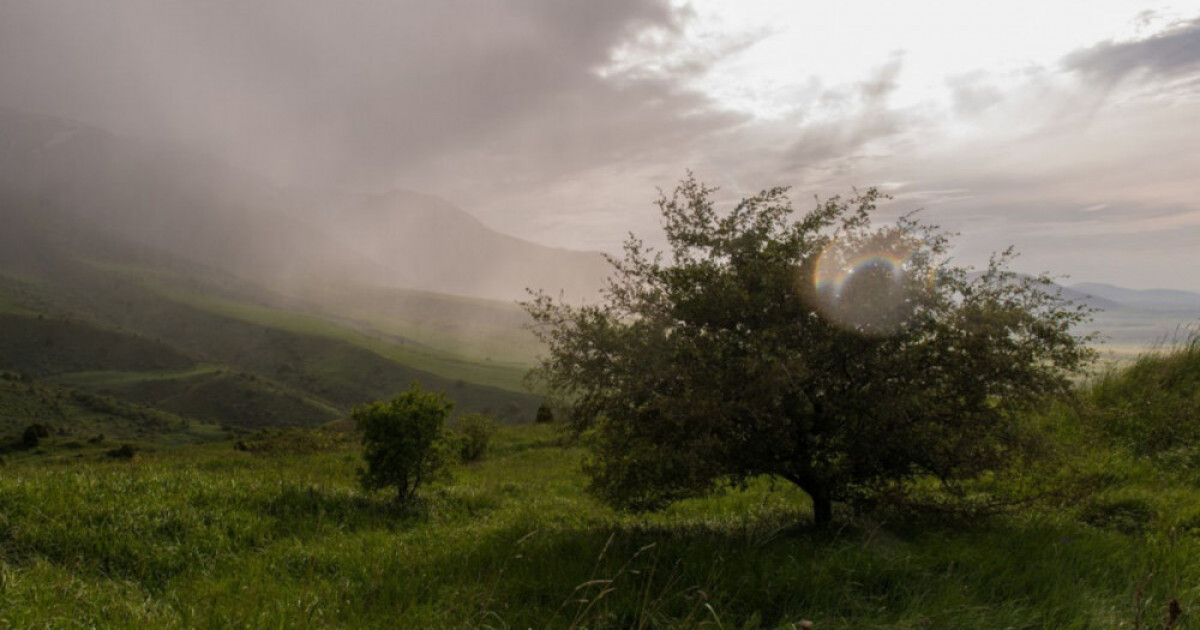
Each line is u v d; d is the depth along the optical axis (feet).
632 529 25.84
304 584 18.28
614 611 15.96
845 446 23.30
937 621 14.32
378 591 17.89
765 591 16.30
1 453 117.19
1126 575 17.07
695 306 23.25
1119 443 34.76
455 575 19.63
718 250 24.52
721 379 22.12
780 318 22.95
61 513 23.57
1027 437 23.09
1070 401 23.04
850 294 22.25
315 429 83.30
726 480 26.73
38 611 14.70
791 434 23.53
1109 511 25.25
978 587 16.46
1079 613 14.69
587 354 24.67
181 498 28.07
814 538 22.11
